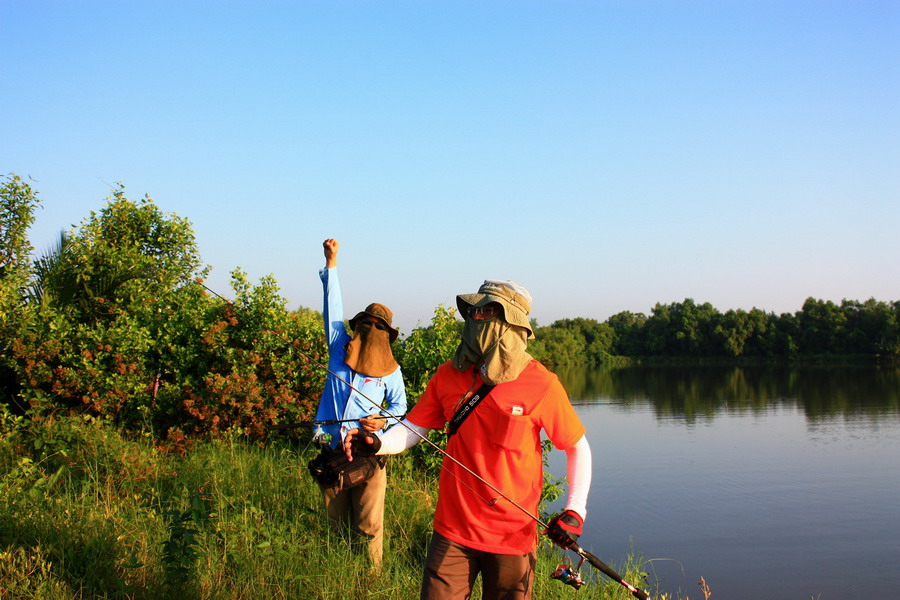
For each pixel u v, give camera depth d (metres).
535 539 3.15
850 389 48.88
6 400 8.11
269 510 5.83
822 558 10.49
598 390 47.50
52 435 6.84
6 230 9.44
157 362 8.50
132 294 9.19
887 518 13.09
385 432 3.46
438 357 8.30
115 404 7.81
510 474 3.10
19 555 4.23
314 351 8.48
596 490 14.98
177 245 10.76
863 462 19.39
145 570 4.34
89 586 4.07
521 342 3.16
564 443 3.19
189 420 7.93
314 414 8.10
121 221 10.64
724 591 8.84
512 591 3.09
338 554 4.80
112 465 6.43
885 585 9.32
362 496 5.02
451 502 3.14
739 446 21.95
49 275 9.05
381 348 5.18
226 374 8.30
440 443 7.51
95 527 4.82
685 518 12.70
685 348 100.88
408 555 5.48
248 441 7.95
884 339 91.75
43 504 5.23
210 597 4.09
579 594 5.07
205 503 5.02
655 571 9.53
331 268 5.42
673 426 27.22
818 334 96.44
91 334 8.12
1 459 6.59
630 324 115.25
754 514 13.10
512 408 3.07
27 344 7.94
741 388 49.88
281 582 4.39
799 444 22.66
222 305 8.61
